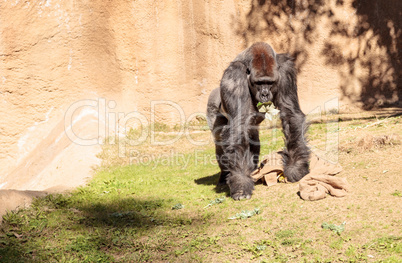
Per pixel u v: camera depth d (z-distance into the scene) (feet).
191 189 27.96
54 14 49.80
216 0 56.49
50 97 50.44
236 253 16.75
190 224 20.53
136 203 25.03
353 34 60.64
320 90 60.49
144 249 18.20
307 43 59.82
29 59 49.42
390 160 23.32
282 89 22.84
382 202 18.70
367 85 61.31
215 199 23.47
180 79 55.31
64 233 20.30
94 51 51.67
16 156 49.08
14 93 49.37
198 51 56.13
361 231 16.74
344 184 20.63
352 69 60.85
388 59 61.67
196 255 16.85
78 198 26.48
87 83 51.78
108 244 18.86
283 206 20.39
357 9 60.64
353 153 26.03
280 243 17.02
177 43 54.80
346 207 18.97
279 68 22.82
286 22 59.06
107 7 51.67
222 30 56.95
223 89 22.99
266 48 22.41
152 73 54.44
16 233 20.25
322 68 60.29
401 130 29.43
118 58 53.06
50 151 46.60
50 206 24.09
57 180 37.35
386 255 14.94
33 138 49.57
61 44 50.34
